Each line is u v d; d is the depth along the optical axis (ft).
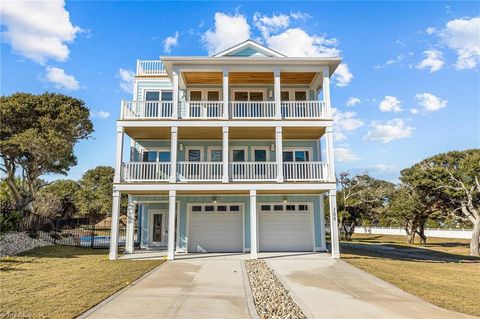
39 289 28.91
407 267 45.03
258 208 59.62
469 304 26.27
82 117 79.15
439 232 143.84
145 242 61.11
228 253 56.18
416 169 103.55
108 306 24.50
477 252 83.35
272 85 63.41
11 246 52.75
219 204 59.82
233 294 28.78
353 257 52.54
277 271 39.75
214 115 60.70
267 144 61.72
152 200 59.47
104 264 43.73
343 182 122.52
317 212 59.88
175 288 30.73
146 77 64.03
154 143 61.52
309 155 61.46
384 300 27.27
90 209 140.87
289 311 24.29
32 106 75.05
